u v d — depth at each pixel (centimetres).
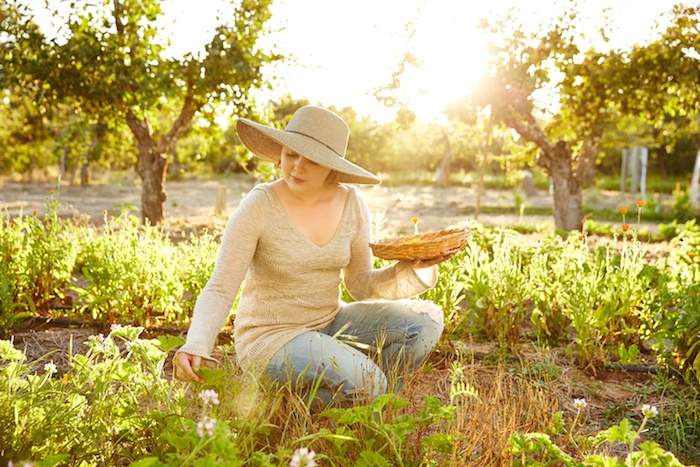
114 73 1128
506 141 1480
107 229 583
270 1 1186
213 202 2206
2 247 543
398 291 306
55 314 500
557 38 1163
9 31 1140
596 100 1233
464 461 242
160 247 532
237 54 1180
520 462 226
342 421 217
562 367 407
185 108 1260
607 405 353
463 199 2552
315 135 280
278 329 289
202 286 482
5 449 214
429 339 312
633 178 2838
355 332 311
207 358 251
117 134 1559
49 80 1148
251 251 279
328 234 292
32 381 249
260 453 206
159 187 1277
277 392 262
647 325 438
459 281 484
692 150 4078
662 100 1206
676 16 1145
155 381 252
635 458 206
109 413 241
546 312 463
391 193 2831
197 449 183
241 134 304
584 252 518
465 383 343
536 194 2830
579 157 1334
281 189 289
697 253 655
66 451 224
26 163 2850
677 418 325
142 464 173
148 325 469
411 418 228
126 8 1165
